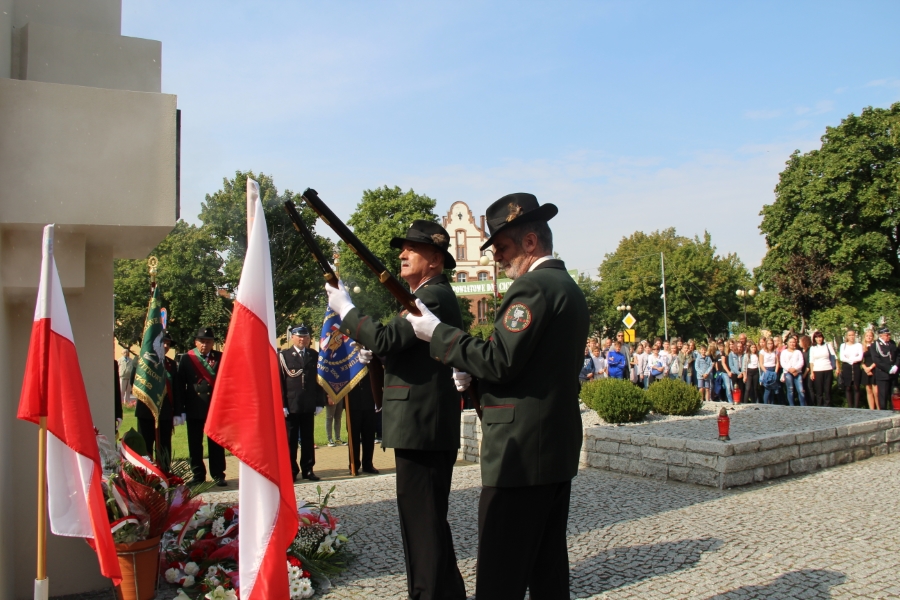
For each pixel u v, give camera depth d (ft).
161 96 13.93
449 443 12.84
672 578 15.14
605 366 60.54
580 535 18.61
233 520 16.33
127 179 13.60
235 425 9.50
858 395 46.70
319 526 16.19
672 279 162.50
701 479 25.08
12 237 13.46
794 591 14.26
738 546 17.34
